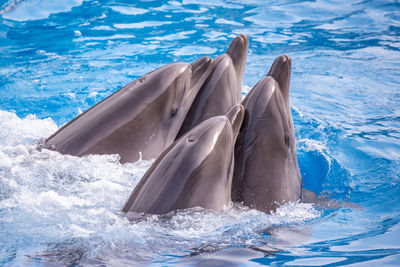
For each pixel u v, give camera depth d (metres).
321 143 11.95
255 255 6.33
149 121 8.54
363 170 10.28
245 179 7.72
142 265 5.97
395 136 12.20
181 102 8.97
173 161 6.85
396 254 6.25
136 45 20.52
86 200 7.43
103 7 25.61
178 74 8.83
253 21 24.53
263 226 7.14
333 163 10.73
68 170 8.11
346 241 6.89
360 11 26.25
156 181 6.83
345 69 18.31
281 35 22.66
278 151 7.97
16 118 11.85
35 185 7.88
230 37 21.75
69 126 8.76
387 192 9.13
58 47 20.31
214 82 9.20
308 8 26.72
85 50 19.94
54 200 7.37
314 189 9.83
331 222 7.73
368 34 22.88
